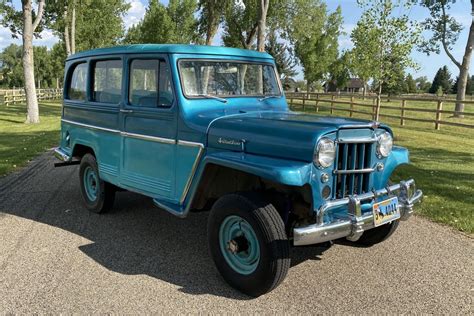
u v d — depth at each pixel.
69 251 4.52
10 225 5.30
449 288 3.79
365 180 3.84
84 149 6.06
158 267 4.16
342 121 3.69
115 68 4.94
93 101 5.42
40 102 34.25
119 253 4.48
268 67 5.05
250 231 3.54
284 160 3.40
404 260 4.37
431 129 15.77
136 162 4.71
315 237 3.26
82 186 5.97
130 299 3.56
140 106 4.55
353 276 4.01
